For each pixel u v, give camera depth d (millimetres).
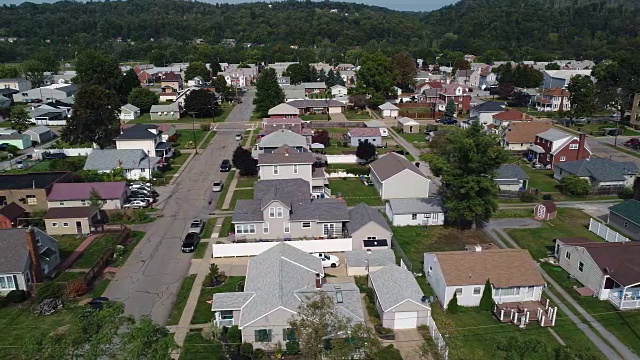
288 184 60781
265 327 34781
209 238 54469
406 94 153625
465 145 52500
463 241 54188
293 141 79938
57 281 44812
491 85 170000
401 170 65375
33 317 39438
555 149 81188
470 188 53219
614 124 116062
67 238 54625
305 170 68062
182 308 40656
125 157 76250
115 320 27203
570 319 39312
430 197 64688
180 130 112500
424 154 82750
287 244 45562
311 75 177125
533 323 38812
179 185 73312
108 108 92500
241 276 46094
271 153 71312
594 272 43031
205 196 68312
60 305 40719
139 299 42062
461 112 130875
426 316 37688
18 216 58281
